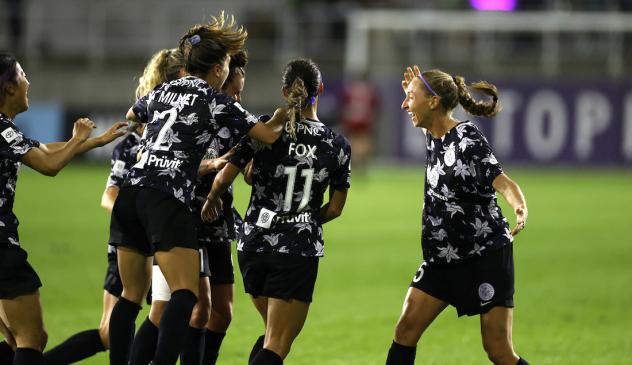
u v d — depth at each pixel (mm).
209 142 18484
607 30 92188
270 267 18109
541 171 88500
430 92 18453
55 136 90188
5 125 17609
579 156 88938
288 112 18125
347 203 63812
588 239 48250
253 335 27188
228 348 25547
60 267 38500
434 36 95062
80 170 88000
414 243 47031
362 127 81312
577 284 36562
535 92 89000
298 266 18047
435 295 18688
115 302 20562
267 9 98375
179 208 17984
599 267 40375
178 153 18156
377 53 94875
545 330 28828
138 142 20812
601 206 62344
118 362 18906
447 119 18609
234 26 19250
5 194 17719
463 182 18156
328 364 24188
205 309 19797
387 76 93312
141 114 19016
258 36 96062
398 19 93812
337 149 18562
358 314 30688
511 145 89500
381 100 91125
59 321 28594
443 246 18484
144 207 17984
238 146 18547
